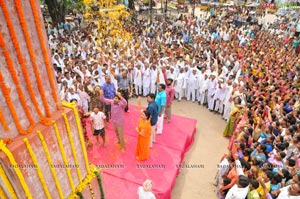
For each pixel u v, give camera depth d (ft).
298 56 46.93
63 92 28.91
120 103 22.66
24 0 9.09
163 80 37.70
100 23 56.85
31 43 9.64
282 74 35.94
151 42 53.36
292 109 27.55
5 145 9.36
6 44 8.75
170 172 22.76
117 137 25.55
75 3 62.80
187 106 38.11
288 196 15.85
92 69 35.88
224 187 19.29
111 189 20.54
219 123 33.86
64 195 12.38
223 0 107.34
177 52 48.14
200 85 37.40
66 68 35.81
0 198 9.48
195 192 22.91
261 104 26.89
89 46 49.47
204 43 54.90
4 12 8.46
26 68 9.64
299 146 20.47
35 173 10.43
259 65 39.06
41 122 10.69
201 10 102.78
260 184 17.38
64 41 51.19
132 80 38.83
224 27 64.03
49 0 61.26
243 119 25.91
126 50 47.06
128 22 68.18
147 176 22.12
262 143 21.36
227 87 33.42
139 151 23.43
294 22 72.79
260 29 69.62
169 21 77.56
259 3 104.42
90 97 30.40
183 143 26.78
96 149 25.02
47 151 10.78
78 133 12.64
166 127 29.53
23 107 9.85
